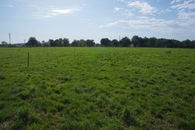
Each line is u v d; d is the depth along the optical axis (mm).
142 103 8867
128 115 7562
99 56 30250
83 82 12383
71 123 6793
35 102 8547
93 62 22375
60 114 7672
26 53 40281
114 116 7562
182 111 8156
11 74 14516
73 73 15406
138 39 133125
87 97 9438
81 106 8352
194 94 10445
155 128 6852
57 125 6793
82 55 32688
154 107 8477
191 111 8219
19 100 8781
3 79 12727
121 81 12898
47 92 10023
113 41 138875
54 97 9297
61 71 16250
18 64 20844
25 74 14602
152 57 28578
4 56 32219
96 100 9148
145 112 8062
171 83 12523
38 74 14742
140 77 14164
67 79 13375
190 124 6992
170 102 9102
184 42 121500
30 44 141125
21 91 10078
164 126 6977
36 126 6461
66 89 10750
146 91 10781
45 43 144500
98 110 8125
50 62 22484
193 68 18188
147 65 20031
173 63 21484
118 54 35000
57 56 31297
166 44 124438
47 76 14062
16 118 7016
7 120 6918
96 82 12438
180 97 10016
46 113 7680
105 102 8914
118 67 18656
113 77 14086
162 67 18859
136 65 20250
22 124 6590
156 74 15273
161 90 11086
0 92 9773
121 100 9109
